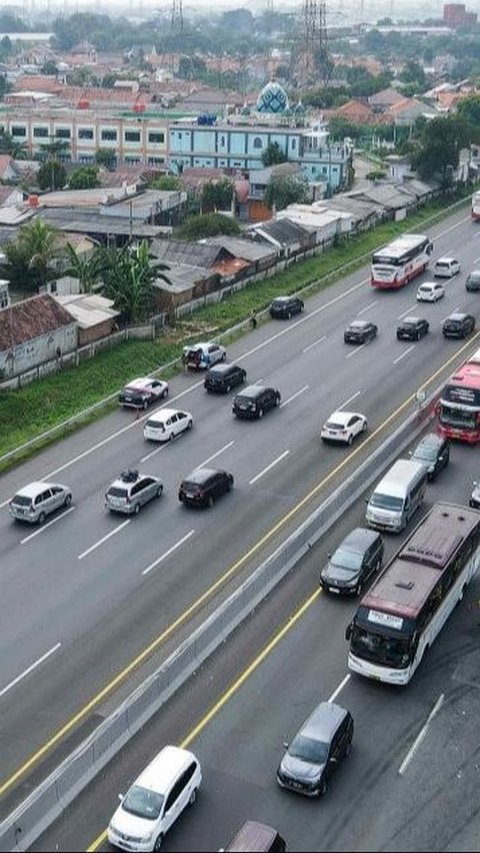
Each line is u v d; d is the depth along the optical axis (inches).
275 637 1790.1
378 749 1517.0
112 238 5027.1
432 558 1800.0
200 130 6914.4
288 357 3380.9
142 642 1791.3
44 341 3154.5
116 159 7564.0
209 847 1328.7
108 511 2297.0
